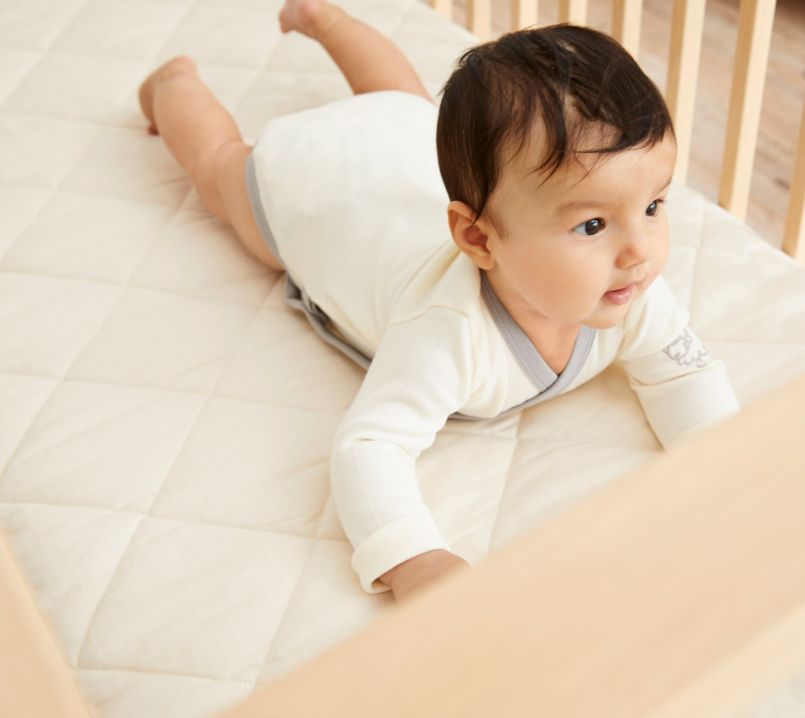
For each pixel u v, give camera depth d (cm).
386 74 128
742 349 100
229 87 139
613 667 37
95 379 102
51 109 137
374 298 97
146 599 83
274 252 111
